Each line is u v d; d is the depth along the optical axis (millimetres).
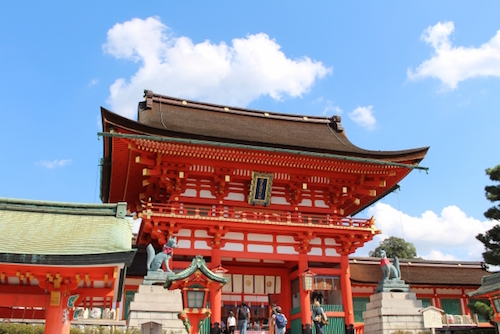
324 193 31016
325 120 39906
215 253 26875
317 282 28109
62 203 14609
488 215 27469
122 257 11070
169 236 26188
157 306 22234
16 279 11797
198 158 27281
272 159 27812
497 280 21922
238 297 29844
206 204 28422
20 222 13273
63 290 11836
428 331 26156
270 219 28922
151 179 28109
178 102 35188
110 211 14789
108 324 21406
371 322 27406
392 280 27859
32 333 18359
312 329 26469
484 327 29922
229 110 36812
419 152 30156
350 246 29359
